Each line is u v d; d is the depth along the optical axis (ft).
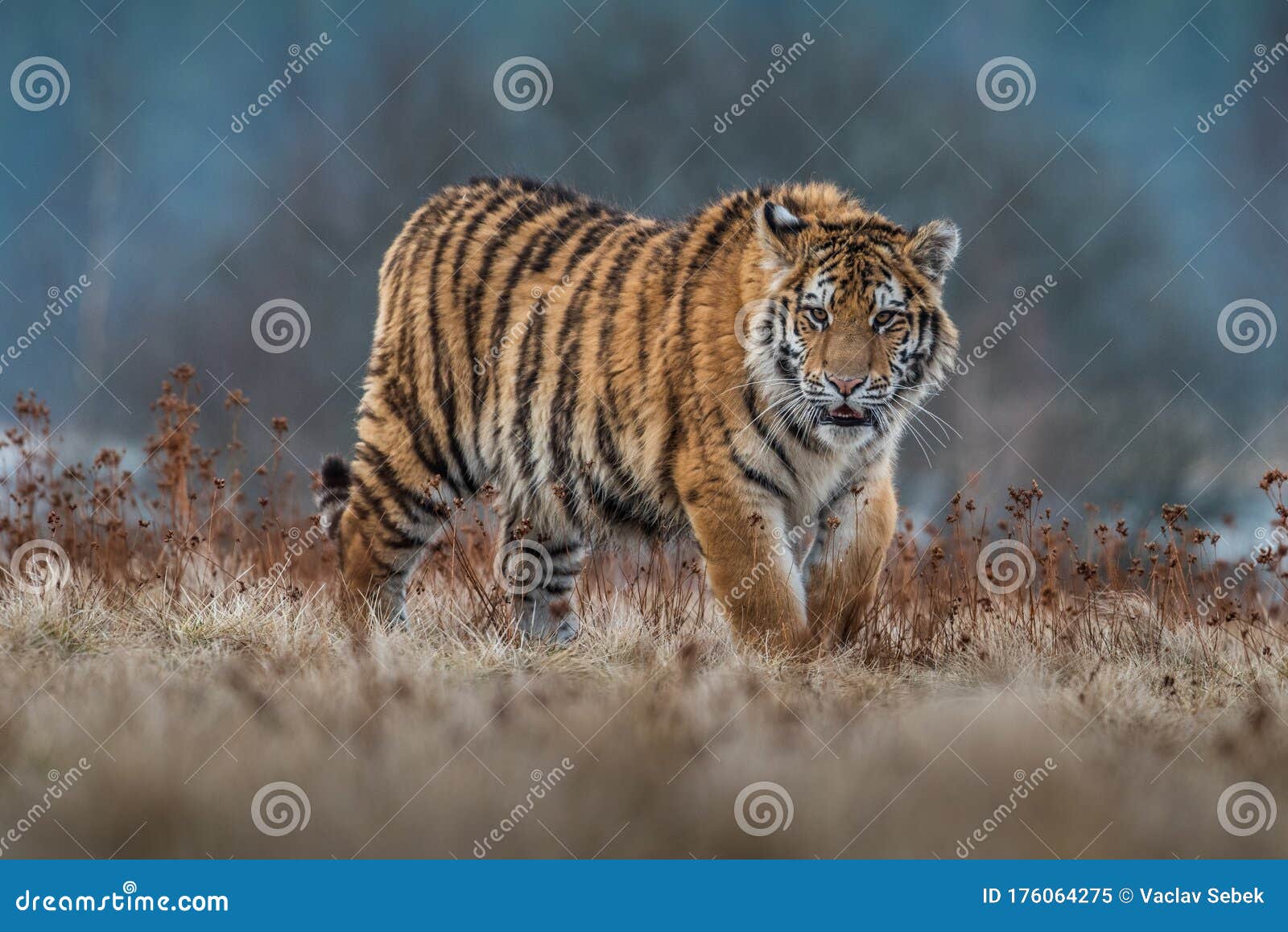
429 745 24.30
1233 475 86.74
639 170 117.08
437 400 38.50
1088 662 33.32
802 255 33.91
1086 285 111.65
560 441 36.35
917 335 34.88
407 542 39.32
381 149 123.95
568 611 39.06
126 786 21.38
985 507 39.47
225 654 32.22
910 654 34.24
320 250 120.47
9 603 34.58
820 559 34.88
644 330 34.96
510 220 38.45
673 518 35.47
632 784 22.70
